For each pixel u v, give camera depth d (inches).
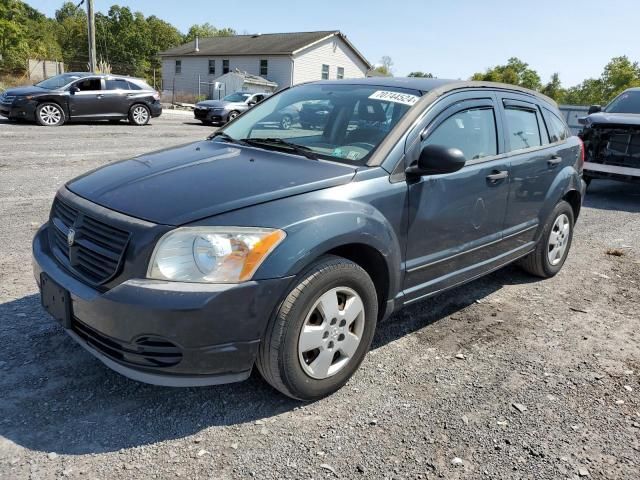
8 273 173.2
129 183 116.1
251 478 92.3
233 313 97.3
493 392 123.2
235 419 108.2
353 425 108.3
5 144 432.8
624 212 334.0
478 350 143.6
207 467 94.3
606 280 206.1
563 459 101.7
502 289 191.3
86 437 100.0
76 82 636.1
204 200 104.1
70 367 122.3
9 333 135.2
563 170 193.3
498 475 96.5
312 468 95.6
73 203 115.1
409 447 102.7
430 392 121.8
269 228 101.3
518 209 169.9
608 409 119.0
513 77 2704.2
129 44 3137.3
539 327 160.6
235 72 1568.7
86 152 417.4
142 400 112.5
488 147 156.3
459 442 104.9
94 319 100.0
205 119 818.2
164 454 97.0
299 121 148.9
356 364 121.3
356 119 139.9
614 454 104.0
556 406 119.0
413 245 131.4
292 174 116.9
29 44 2279.8
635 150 352.8
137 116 690.8
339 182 116.3
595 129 364.8
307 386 111.1
